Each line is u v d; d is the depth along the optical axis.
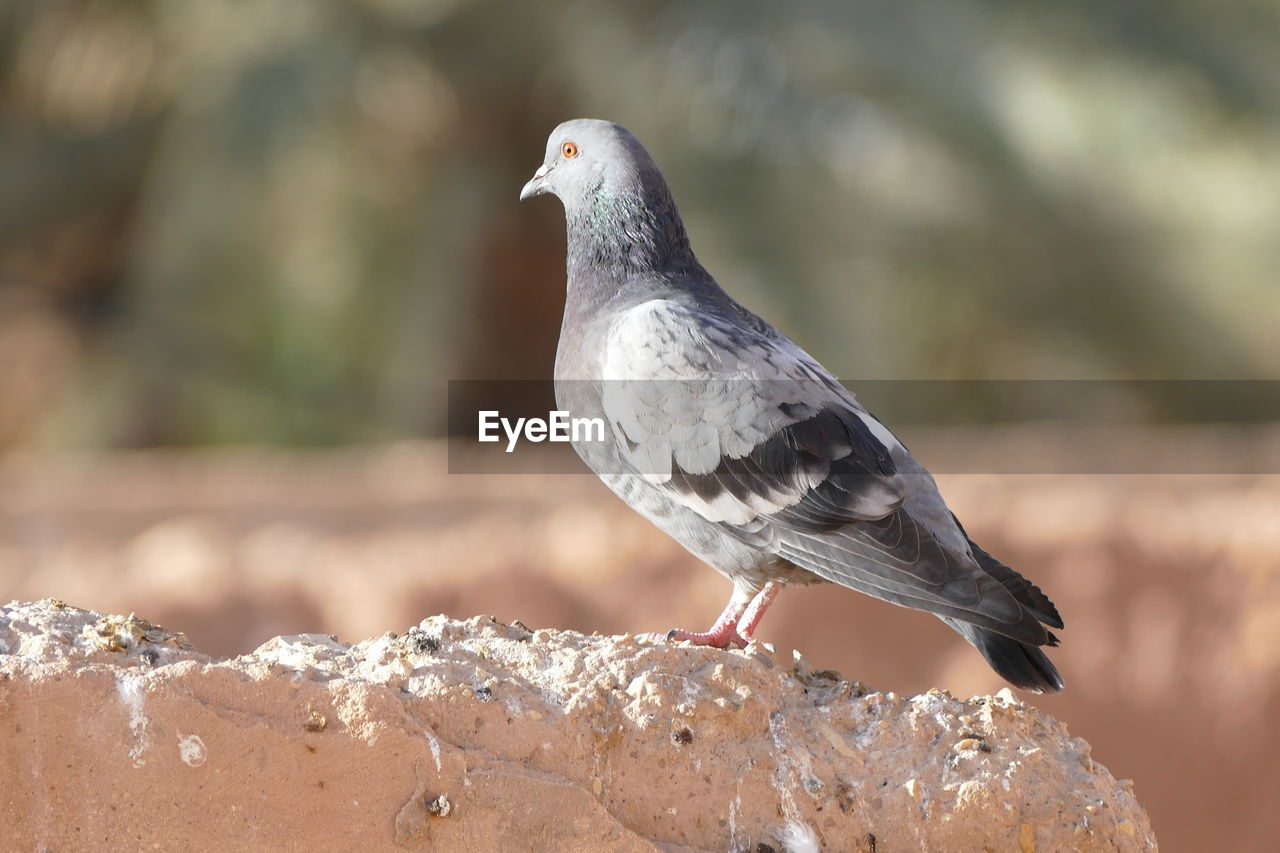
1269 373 24.44
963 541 6.13
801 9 21.80
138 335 22.81
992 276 23.19
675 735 4.68
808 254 21.70
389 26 23.34
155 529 14.84
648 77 22.48
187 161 22.41
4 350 27.34
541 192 7.22
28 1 25.61
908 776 4.75
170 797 4.34
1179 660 11.46
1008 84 21.84
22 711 4.30
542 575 12.62
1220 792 11.38
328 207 22.09
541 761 4.57
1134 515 11.91
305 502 15.43
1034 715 5.01
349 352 22.28
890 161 22.06
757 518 6.16
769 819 4.70
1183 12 23.06
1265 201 23.58
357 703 4.43
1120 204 23.20
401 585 12.75
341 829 4.41
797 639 12.05
